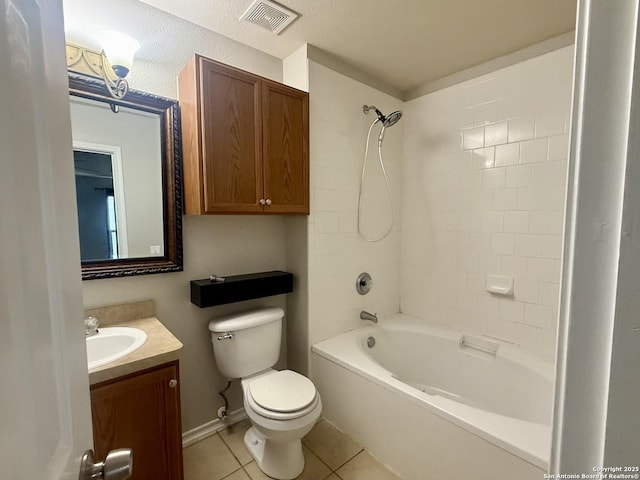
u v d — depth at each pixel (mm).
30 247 419
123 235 1507
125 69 1367
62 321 513
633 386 290
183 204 1665
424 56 1976
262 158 1680
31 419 397
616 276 297
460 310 2244
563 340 346
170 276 1680
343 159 2111
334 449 1729
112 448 1120
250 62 1891
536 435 1206
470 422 1288
